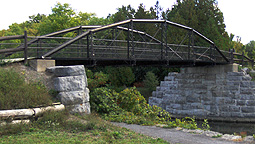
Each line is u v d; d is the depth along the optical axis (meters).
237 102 32.38
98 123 11.89
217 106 33.06
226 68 33.34
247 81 32.47
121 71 43.31
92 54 20.66
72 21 44.12
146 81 47.50
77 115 12.87
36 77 13.91
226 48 52.41
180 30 50.94
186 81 34.78
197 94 34.06
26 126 9.82
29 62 15.22
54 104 12.27
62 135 9.52
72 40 19.47
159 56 28.70
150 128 14.08
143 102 20.09
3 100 10.48
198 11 54.00
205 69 34.09
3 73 12.35
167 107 35.62
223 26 55.97
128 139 10.30
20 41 44.97
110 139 9.73
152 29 53.81
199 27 52.56
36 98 11.56
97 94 17.81
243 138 12.02
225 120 31.23
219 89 33.22
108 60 22.33
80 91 13.71
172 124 14.93
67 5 44.16
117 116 16.62
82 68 14.20
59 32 24.59
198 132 13.27
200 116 32.75
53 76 14.21
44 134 9.36
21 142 8.27
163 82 37.81
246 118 31.30
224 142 11.28
